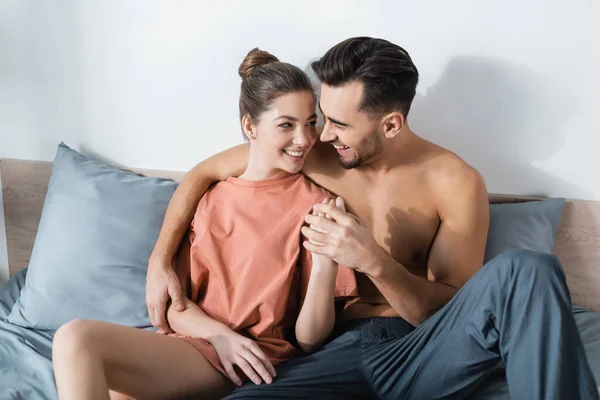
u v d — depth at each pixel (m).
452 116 1.76
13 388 1.50
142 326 1.72
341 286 1.52
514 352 1.18
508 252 1.21
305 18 1.77
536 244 1.69
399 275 1.40
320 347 1.52
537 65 1.68
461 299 1.28
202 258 1.55
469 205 1.50
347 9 1.74
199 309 1.51
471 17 1.68
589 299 1.80
